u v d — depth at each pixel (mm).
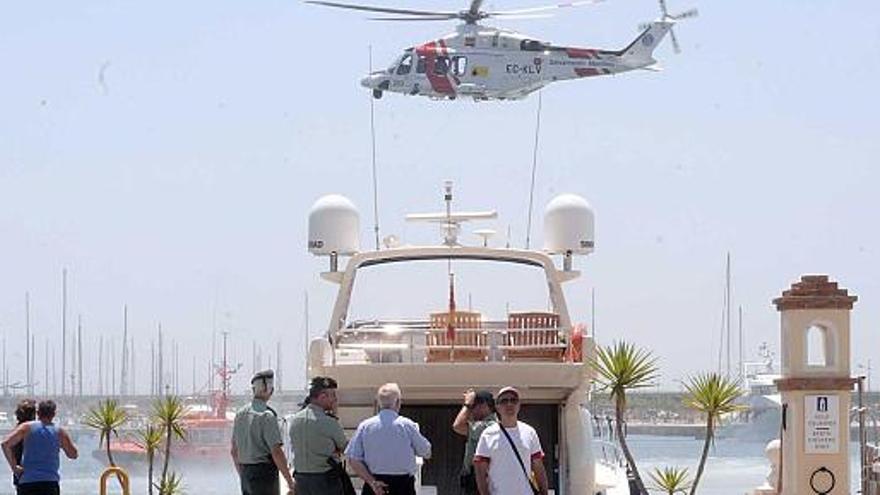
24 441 24469
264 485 22703
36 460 24406
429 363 23281
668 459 137625
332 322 25547
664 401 187000
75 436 144000
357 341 26531
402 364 23188
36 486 24359
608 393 30547
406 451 20375
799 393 28469
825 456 28344
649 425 187500
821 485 28250
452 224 26625
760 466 121188
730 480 102812
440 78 93312
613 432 30672
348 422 23672
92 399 168375
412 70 93375
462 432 20953
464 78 93250
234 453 22906
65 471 111875
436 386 23422
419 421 25594
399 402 20797
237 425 22844
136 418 61656
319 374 23516
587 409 24688
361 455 20344
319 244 26859
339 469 21125
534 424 24688
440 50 93375
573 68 96375
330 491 21016
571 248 27094
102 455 108250
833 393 28359
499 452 18922
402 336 26000
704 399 32750
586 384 23453
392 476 20297
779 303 28969
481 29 94375
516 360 24703
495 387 23406
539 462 19125
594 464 23688
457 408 25547
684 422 186000
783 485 28750
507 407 19016
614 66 98000
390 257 25781
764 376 143125
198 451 109000
